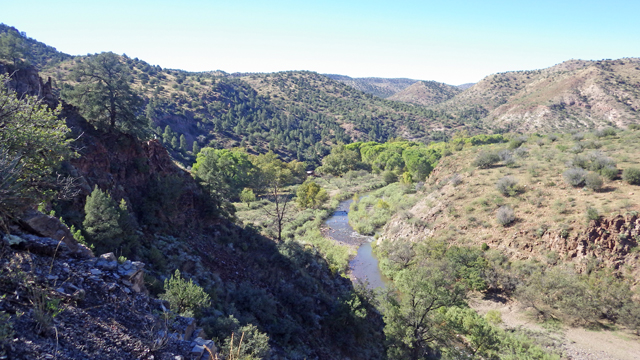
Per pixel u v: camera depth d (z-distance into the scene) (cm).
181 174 3105
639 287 2983
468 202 4831
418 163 9338
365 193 9844
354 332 2423
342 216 7506
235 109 19250
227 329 1372
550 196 4209
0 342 474
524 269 3509
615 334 2759
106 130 2442
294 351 1778
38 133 853
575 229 3538
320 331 2283
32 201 830
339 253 5019
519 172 5153
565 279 3131
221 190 3544
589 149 5641
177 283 1443
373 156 14325
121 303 770
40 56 14088
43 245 802
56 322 602
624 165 4388
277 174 9800
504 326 3033
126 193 2403
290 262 2920
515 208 4275
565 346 2650
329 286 3139
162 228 2380
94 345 604
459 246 4162
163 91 16900
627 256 3191
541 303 3183
